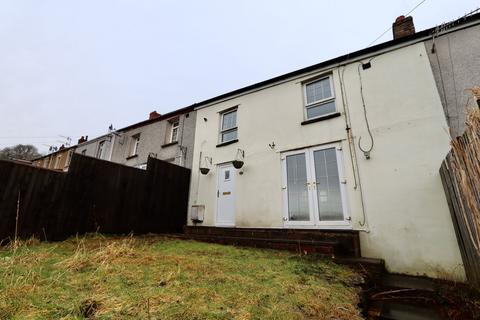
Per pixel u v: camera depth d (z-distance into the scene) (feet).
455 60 16.02
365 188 16.57
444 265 12.91
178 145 30.94
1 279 6.92
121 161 38.96
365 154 17.11
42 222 16.31
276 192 20.72
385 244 14.89
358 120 18.26
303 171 19.88
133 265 9.39
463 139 7.69
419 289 10.94
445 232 13.33
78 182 18.43
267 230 18.78
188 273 8.72
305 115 21.61
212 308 5.71
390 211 15.28
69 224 17.49
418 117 15.98
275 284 8.20
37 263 9.07
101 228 19.16
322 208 18.08
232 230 20.04
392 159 16.11
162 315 5.10
